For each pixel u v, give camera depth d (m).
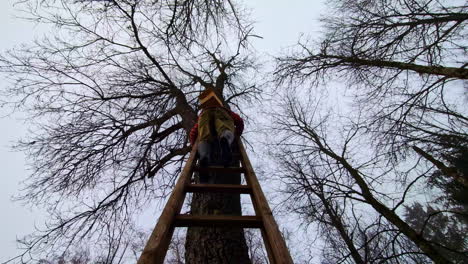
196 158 3.29
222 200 3.48
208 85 6.57
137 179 6.04
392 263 4.54
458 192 6.76
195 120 5.48
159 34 5.84
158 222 1.50
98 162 6.19
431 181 6.46
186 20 4.68
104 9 4.96
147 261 1.15
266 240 1.68
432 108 5.21
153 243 1.29
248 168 2.70
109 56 6.41
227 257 2.86
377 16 5.05
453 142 5.92
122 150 6.42
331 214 6.06
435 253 4.32
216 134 3.29
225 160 2.82
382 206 5.35
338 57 5.69
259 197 2.00
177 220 1.71
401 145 5.84
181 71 7.09
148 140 6.57
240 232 3.18
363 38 5.30
